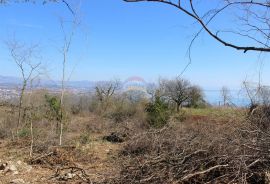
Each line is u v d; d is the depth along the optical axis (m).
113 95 24.73
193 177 6.88
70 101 23.95
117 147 12.22
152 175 6.59
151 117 14.70
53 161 9.88
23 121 15.26
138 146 9.07
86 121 19.61
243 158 6.62
